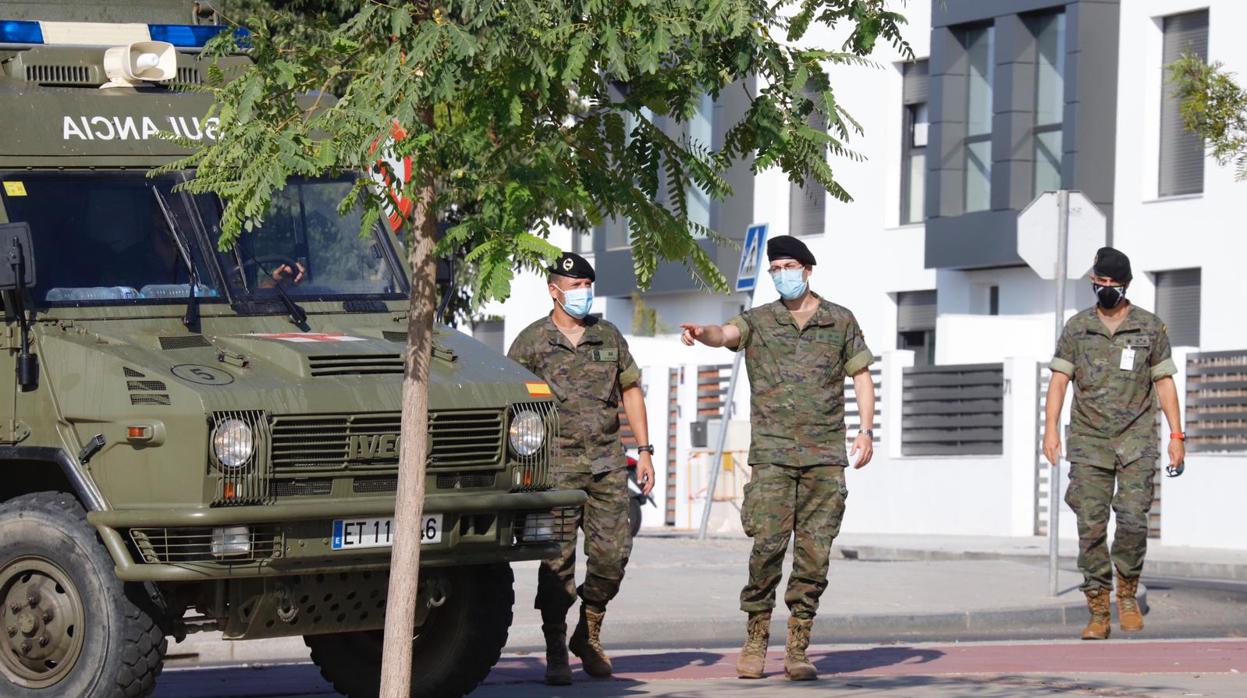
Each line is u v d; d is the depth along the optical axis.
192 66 24.41
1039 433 65.75
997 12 76.00
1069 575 43.84
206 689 26.77
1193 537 59.19
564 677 26.09
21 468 22.25
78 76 23.89
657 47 15.55
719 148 17.45
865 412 25.75
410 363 17.16
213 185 16.50
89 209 22.45
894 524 70.19
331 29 16.69
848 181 85.81
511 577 23.66
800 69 16.52
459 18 15.82
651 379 76.38
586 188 17.19
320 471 20.53
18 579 21.05
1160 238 71.62
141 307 22.12
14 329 21.38
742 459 69.50
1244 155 49.56
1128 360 32.19
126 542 20.20
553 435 22.42
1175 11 71.06
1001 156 75.75
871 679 25.88
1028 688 24.31
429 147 16.28
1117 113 73.31
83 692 20.56
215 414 19.98
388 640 17.22
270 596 20.70
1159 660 29.06
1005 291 77.69
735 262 90.31
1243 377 58.25
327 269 23.50
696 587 40.22
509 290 16.50
